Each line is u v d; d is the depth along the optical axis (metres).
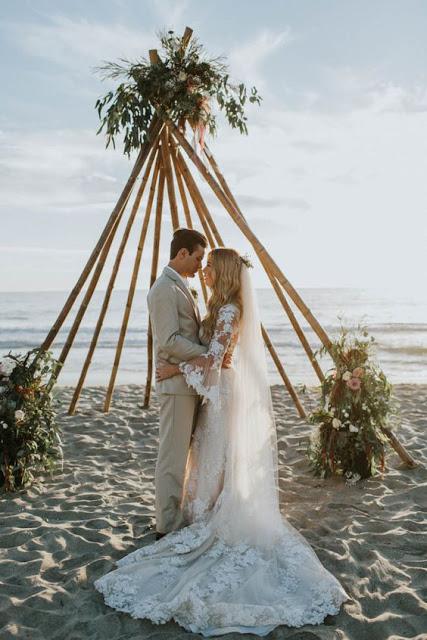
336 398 4.25
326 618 2.52
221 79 5.28
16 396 4.16
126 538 3.33
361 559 3.05
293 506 3.79
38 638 2.41
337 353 4.31
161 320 3.16
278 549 2.96
